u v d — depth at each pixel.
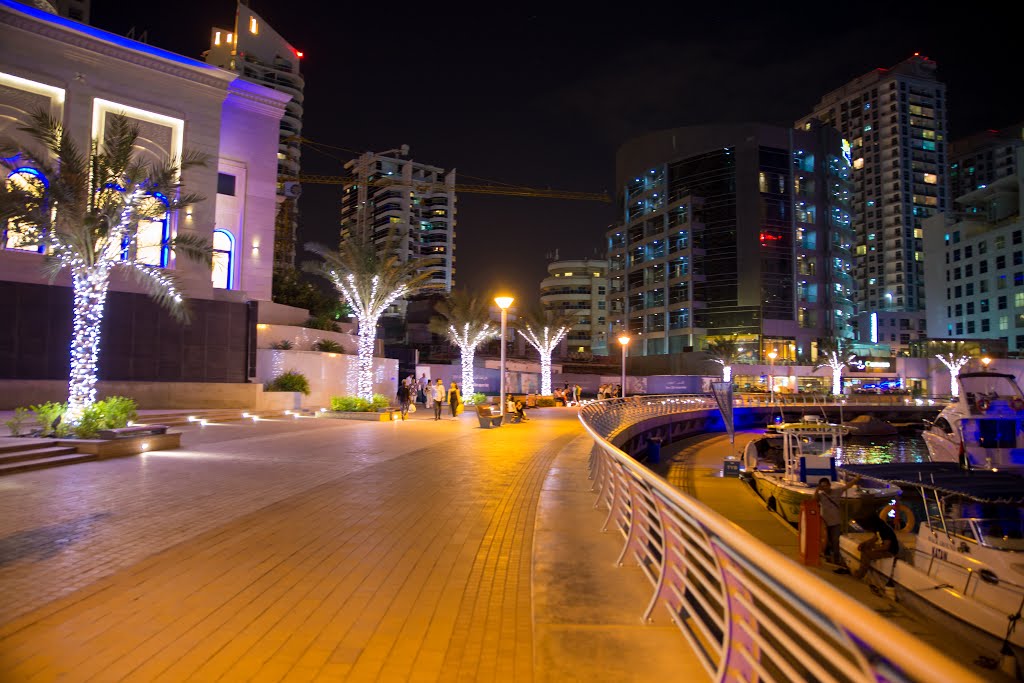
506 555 6.72
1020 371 80.19
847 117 155.88
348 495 10.19
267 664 4.03
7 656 4.11
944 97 148.62
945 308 107.88
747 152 94.75
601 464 10.14
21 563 6.26
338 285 33.00
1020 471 25.36
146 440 15.70
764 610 8.08
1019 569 10.36
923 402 68.81
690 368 93.06
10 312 25.81
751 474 25.67
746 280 92.31
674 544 4.69
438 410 29.20
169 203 17.95
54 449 13.76
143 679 3.79
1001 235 98.19
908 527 16.88
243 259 39.31
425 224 176.88
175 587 5.56
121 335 28.38
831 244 96.75
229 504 9.35
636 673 3.74
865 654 1.95
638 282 107.25
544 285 154.62
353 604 5.18
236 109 39.62
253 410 29.97
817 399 69.44
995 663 9.69
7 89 28.59
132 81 31.75
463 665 4.04
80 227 16.55
